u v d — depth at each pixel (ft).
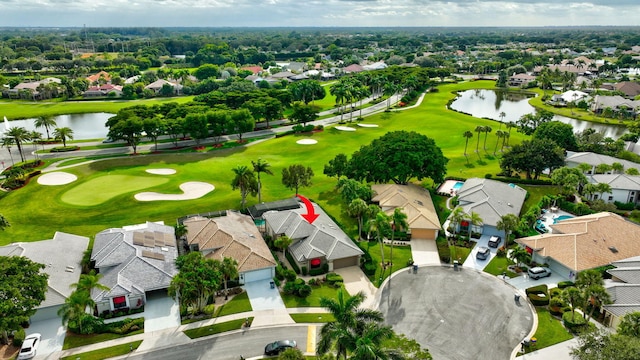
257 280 208.95
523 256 213.66
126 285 191.01
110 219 271.90
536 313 183.62
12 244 219.41
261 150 425.69
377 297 195.11
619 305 174.29
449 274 213.66
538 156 321.52
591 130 417.69
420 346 163.43
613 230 232.32
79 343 167.43
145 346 164.96
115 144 463.42
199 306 183.11
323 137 472.85
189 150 435.53
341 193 281.54
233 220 250.98
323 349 132.87
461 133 480.23
